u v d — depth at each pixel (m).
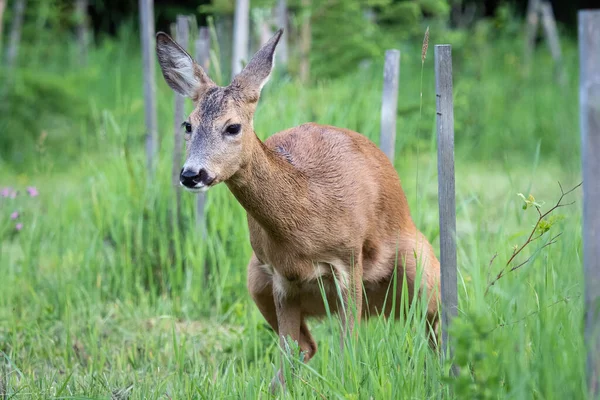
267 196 8.44
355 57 17.92
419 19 20.70
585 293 5.98
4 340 10.19
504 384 6.66
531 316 7.09
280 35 8.62
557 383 6.23
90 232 13.05
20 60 23.77
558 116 21.66
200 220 11.93
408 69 21.44
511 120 21.89
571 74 24.22
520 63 25.22
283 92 13.47
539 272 8.46
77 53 25.03
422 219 11.56
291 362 8.07
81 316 11.06
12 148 20.53
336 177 8.85
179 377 8.61
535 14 25.48
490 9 32.47
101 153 15.01
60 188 17.20
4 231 13.38
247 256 11.70
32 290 11.57
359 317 8.95
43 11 24.80
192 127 8.34
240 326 10.88
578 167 14.44
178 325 10.98
